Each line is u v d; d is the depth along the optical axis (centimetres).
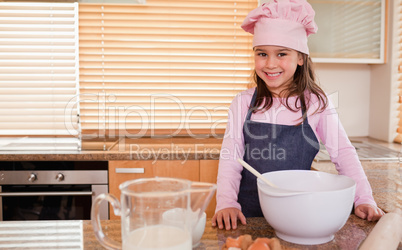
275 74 123
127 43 255
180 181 62
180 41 256
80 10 249
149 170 208
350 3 229
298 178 92
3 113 249
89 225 89
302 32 121
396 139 233
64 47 250
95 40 253
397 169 154
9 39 246
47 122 253
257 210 130
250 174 132
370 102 261
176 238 56
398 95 232
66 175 205
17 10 246
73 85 254
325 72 258
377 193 116
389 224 74
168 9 254
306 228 73
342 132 129
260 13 119
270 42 117
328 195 71
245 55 259
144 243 55
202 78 260
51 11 247
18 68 248
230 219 94
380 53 235
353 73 259
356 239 80
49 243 77
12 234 82
